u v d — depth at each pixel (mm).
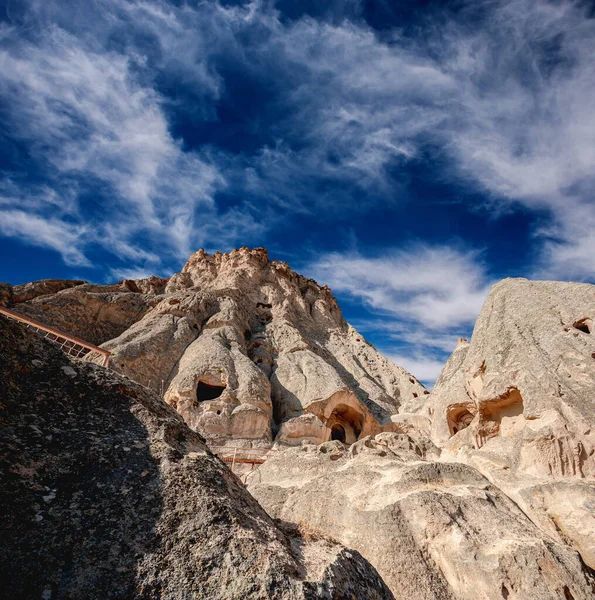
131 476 4496
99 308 40531
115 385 5602
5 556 3553
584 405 12562
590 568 8914
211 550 3971
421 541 8672
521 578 7602
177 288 53000
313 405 33688
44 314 36875
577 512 10125
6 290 38125
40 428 4621
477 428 16078
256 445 27281
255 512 5125
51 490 4125
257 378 32125
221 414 28297
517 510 10078
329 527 9945
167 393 30344
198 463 5008
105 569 3660
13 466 4145
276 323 48781
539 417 13047
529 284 18516
